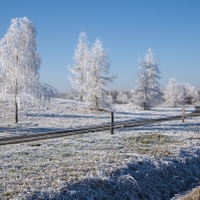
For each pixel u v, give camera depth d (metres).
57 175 9.03
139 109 62.28
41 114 37.75
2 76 29.48
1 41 29.95
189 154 13.52
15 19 29.95
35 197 7.47
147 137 16.97
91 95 48.06
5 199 7.12
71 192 7.96
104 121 32.16
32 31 30.12
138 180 9.93
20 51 29.78
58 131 20.91
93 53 48.50
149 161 11.57
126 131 20.19
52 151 12.61
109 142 15.17
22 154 11.82
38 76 30.58
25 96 29.89
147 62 61.84
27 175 8.97
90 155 11.95
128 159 11.38
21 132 20.98
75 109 46.06
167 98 90.62
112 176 9.53
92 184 8.77
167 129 21.47
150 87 61.28
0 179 8.50
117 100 137.75
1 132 20.91
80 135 18.12
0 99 30.17
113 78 48.53
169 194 9.79
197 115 39.44
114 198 8.56
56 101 51.50
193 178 11.52
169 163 11.70
